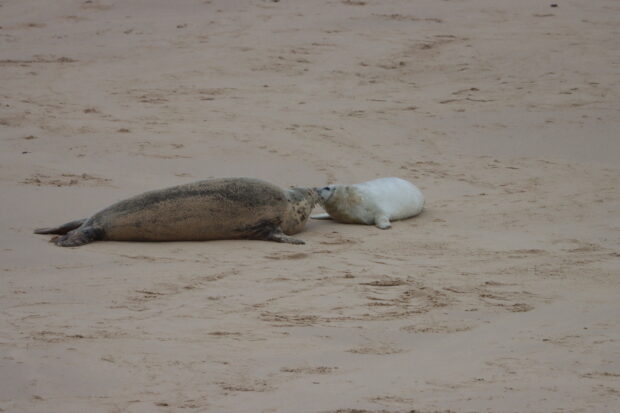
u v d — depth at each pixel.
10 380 13.11
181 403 12.54
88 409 12.22
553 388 13.27
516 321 17.16
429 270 21.23
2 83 42.81
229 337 15.81
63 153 33.12
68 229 24.12
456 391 13.13
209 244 23.69
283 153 34.34
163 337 15.65
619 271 21.23
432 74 45.59
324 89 43.09
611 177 32.56
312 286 19.58
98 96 41.16
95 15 55.59
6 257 21.38
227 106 40.09
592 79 44.09
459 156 35.03
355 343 15.69
